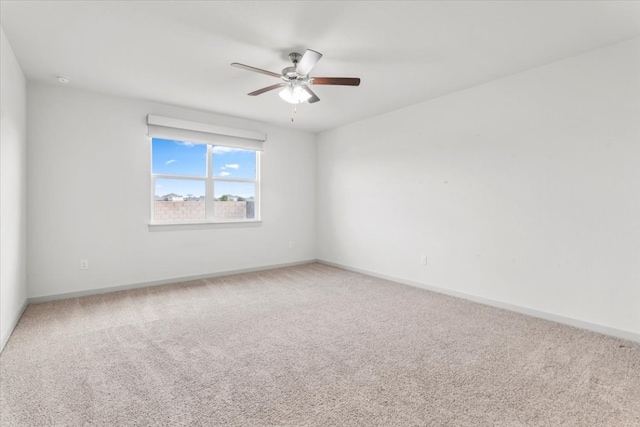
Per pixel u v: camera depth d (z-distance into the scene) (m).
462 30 2.39
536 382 1.96
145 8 2.12
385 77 3.28
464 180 3.66
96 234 3.80
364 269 4.96
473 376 2.03
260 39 2.53
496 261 3.39
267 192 5.25
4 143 2.46
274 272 5.05
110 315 3.11
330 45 2.62
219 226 4.75
